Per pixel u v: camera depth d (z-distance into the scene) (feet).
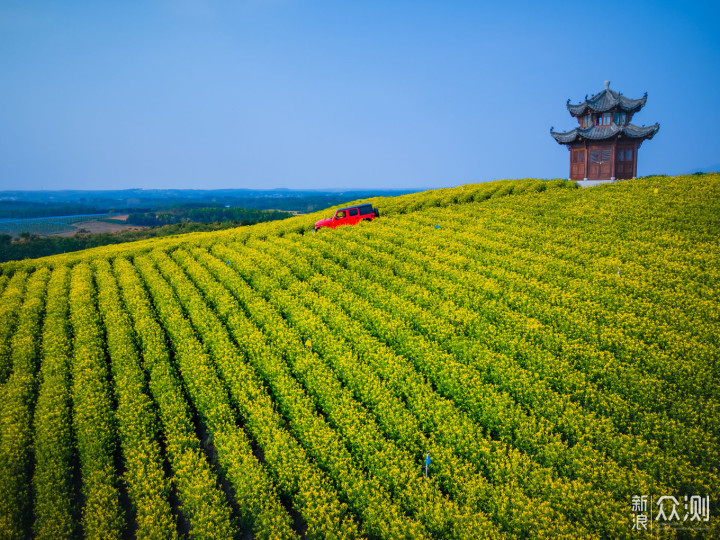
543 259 96.94
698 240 94.17
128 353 80.28
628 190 135.54
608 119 184.03
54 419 63.41
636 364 58.65
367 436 52.80
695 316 68.18
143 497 49.67
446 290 87.10
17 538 47.19
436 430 53.57
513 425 52.08
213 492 49.14
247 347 76.84
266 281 102.89
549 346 66.03
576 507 41.14
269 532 44.42
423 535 41.52
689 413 49.06
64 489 52.26
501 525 41.22
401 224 137.59
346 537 42.24
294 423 58.18
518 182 169.37
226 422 59.77
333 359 68.80
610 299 76.59
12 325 99.86
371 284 94.63
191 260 132.46
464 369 61.98
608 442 47.62
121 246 171.42
